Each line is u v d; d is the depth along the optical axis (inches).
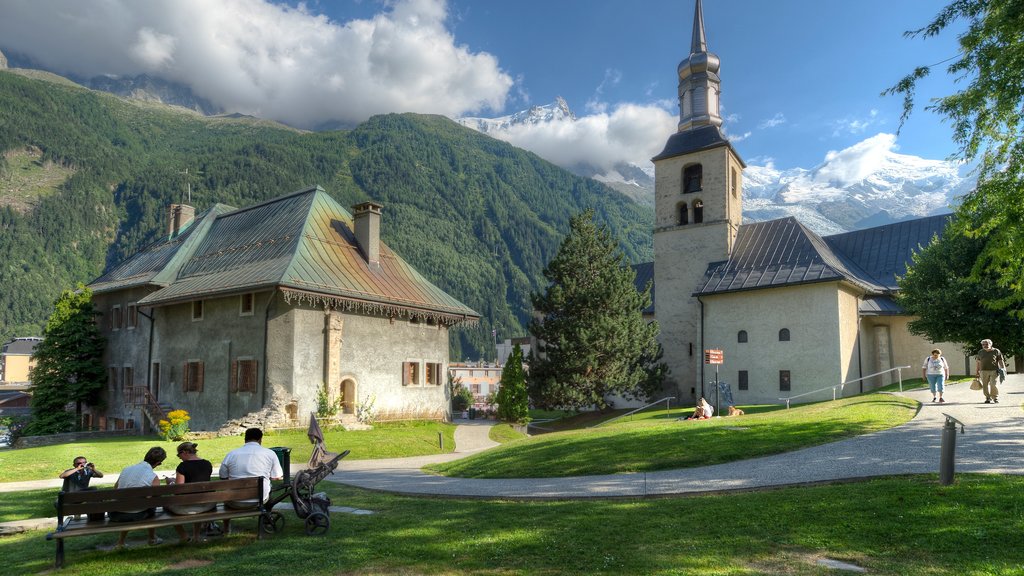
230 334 1342.3
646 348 1627.7
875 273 1688.0
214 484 344.8
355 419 1321.4
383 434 1213.7
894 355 1563.7
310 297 1272.1
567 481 552.7
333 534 365.1
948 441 396.5
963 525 312.0
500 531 352.5
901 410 788.6
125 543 360.8
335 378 1311.5
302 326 1274.6
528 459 684.1
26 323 6865.2
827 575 258.5
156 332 1513.3
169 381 1454.2
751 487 450.0
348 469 833.5
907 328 1512.1
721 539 314.3
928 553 280.5
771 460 559.5
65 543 366.9
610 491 476.7
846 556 282.7
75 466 469.1
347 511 446.3
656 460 599.8
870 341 1562.5
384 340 1444.4
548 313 1673.2
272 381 1254.3
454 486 576.4
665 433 735.7
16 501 550.9
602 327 1525.6
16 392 3673.7
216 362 1355.8
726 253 1684.3
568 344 1535.4
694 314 1718.8
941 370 848.9
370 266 1497.3
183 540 358.3
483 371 4222.4
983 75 477.1
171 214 1889.8
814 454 564.1
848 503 362.0
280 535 369.1
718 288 1582.2
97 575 295.3
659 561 284.2
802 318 1462.8
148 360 1520.7
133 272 1704.0
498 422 1615.4
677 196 1798.7
